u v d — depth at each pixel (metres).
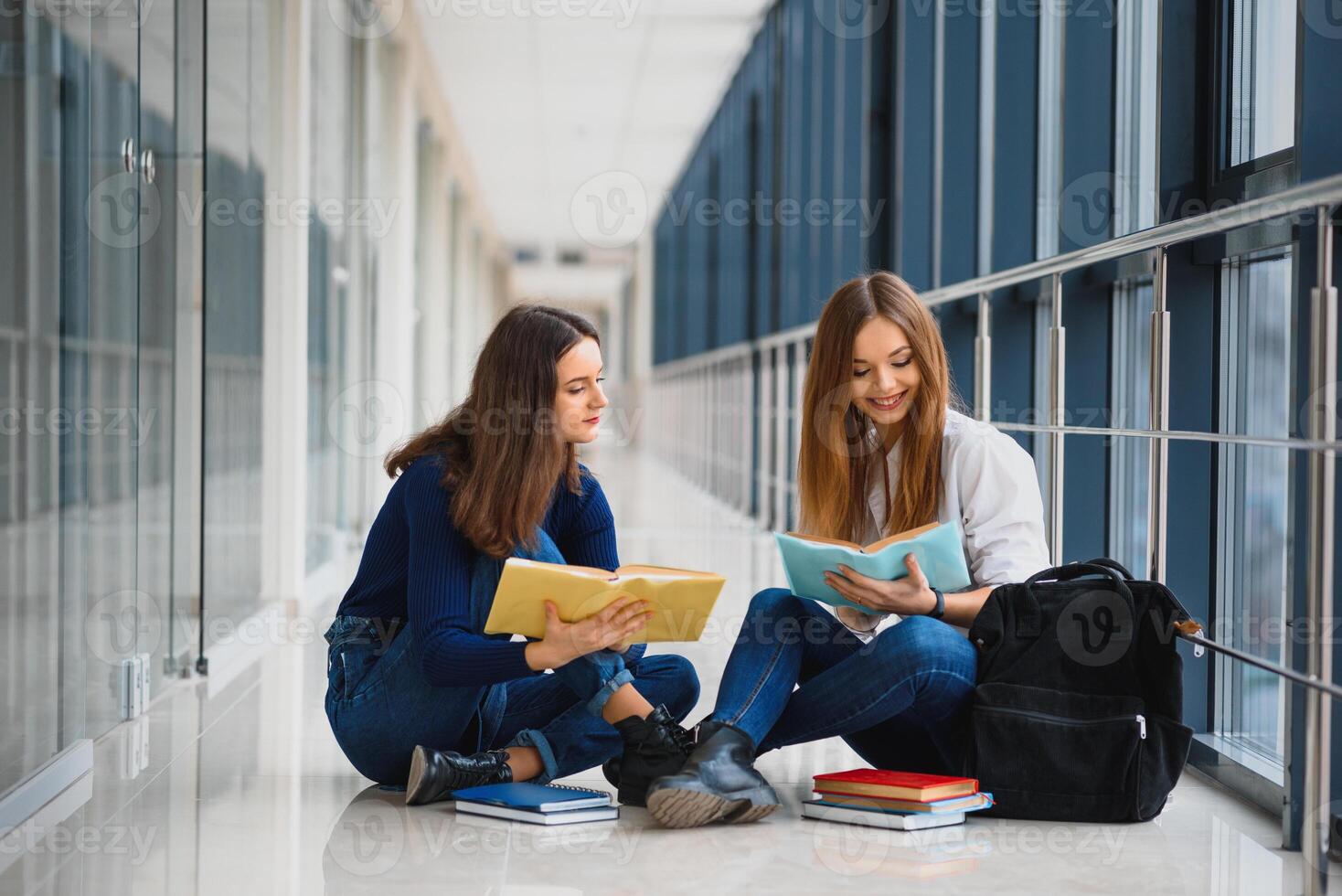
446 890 1.58
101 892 1.59
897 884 1.60
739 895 1.56
